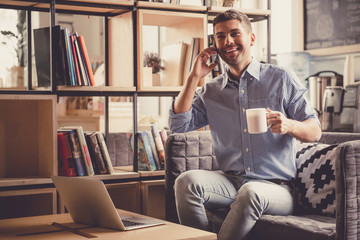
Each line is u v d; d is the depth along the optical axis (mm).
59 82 2523
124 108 4355
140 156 2805
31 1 2475
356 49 3592
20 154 2668
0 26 3525
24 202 2574
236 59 2297
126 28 2770
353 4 3627
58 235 1600
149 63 2973
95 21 6426
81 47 2557
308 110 2258
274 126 2041
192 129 2514
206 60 2404
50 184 2516
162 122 4934
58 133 2557
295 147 2332
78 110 5133
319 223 1894
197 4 3143
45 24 6109
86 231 1646
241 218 1984
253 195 1982
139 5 2691
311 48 4008
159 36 4754
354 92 3256
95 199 1665
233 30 2281
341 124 3344
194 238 1523
